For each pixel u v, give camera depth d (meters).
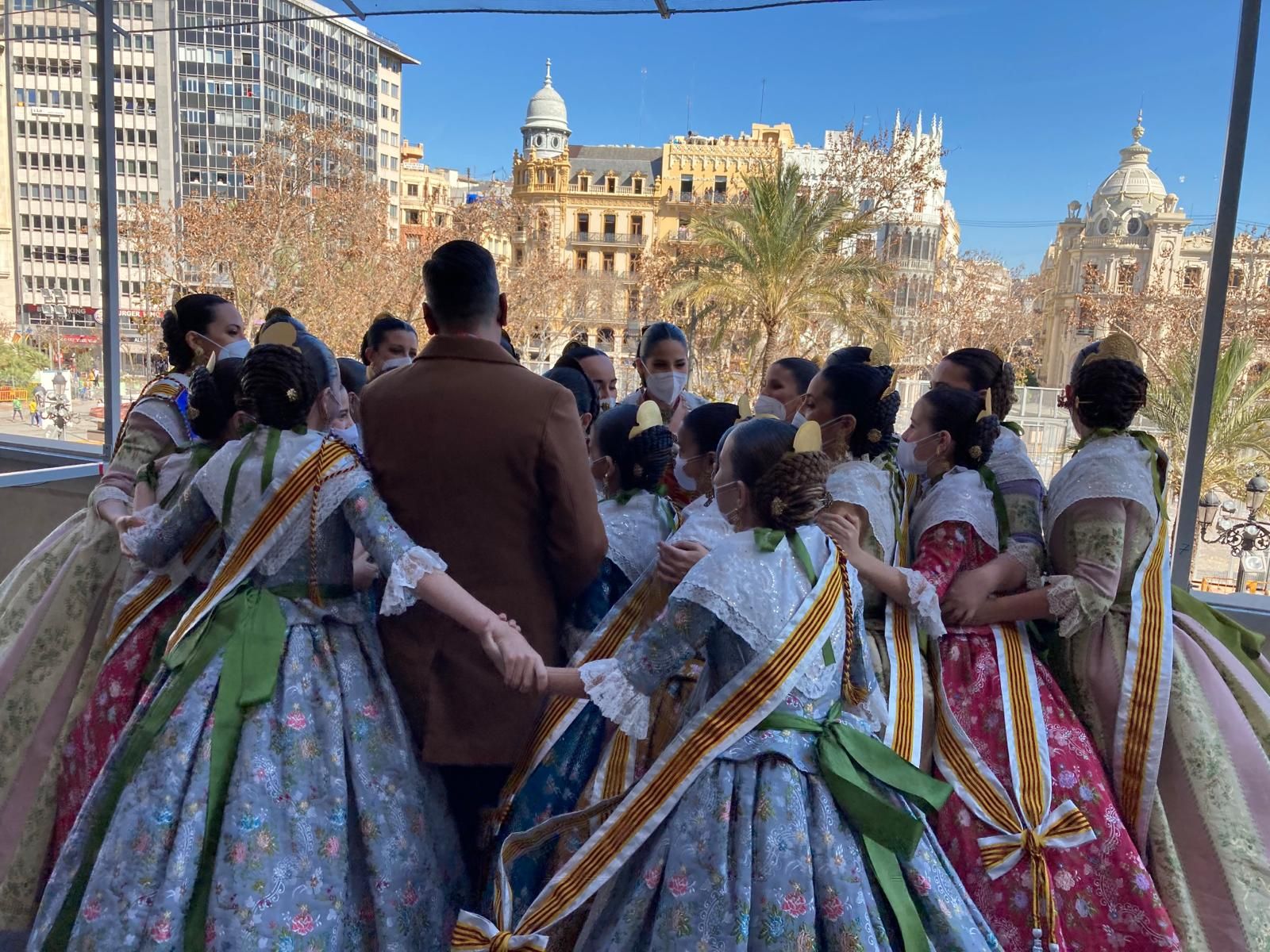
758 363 18.50
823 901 1.67
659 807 1.78
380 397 2.16
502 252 37.59
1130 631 2.33
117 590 2.62
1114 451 2.37
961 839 2.16
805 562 1.86
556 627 2.22
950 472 2.47
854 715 1.98
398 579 1.91
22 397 11.33
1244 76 2.85
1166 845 2.19
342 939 1.93
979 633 2.40
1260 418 5.80
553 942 1.97
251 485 2.07
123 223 25.62
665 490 2.59
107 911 1.83
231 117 43.53
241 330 2.99
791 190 16.61
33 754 2.49
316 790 1.96
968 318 24.11
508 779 2.24
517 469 2.07
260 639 2.03
